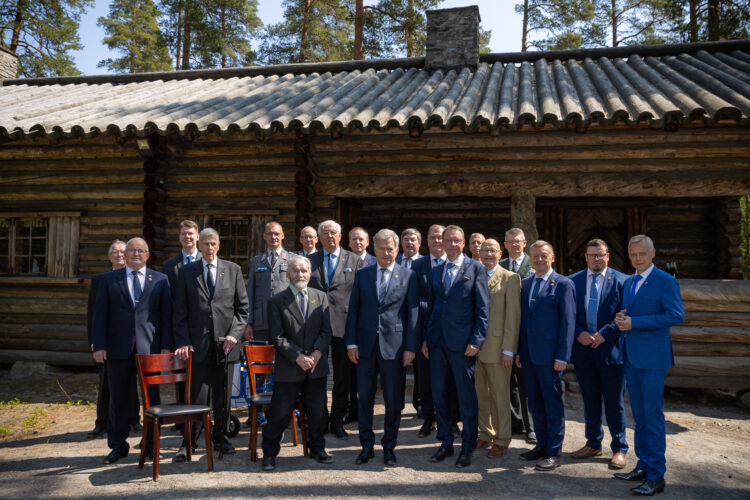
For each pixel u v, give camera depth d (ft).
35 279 26.81
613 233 33.55
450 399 16.20
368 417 14.73
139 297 15.57
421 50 63.41
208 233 15.98
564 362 13.87
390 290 14.88
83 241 27.25
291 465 14.35
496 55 33.83
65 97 31.63
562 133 23.56
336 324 17.37
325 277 17.93
